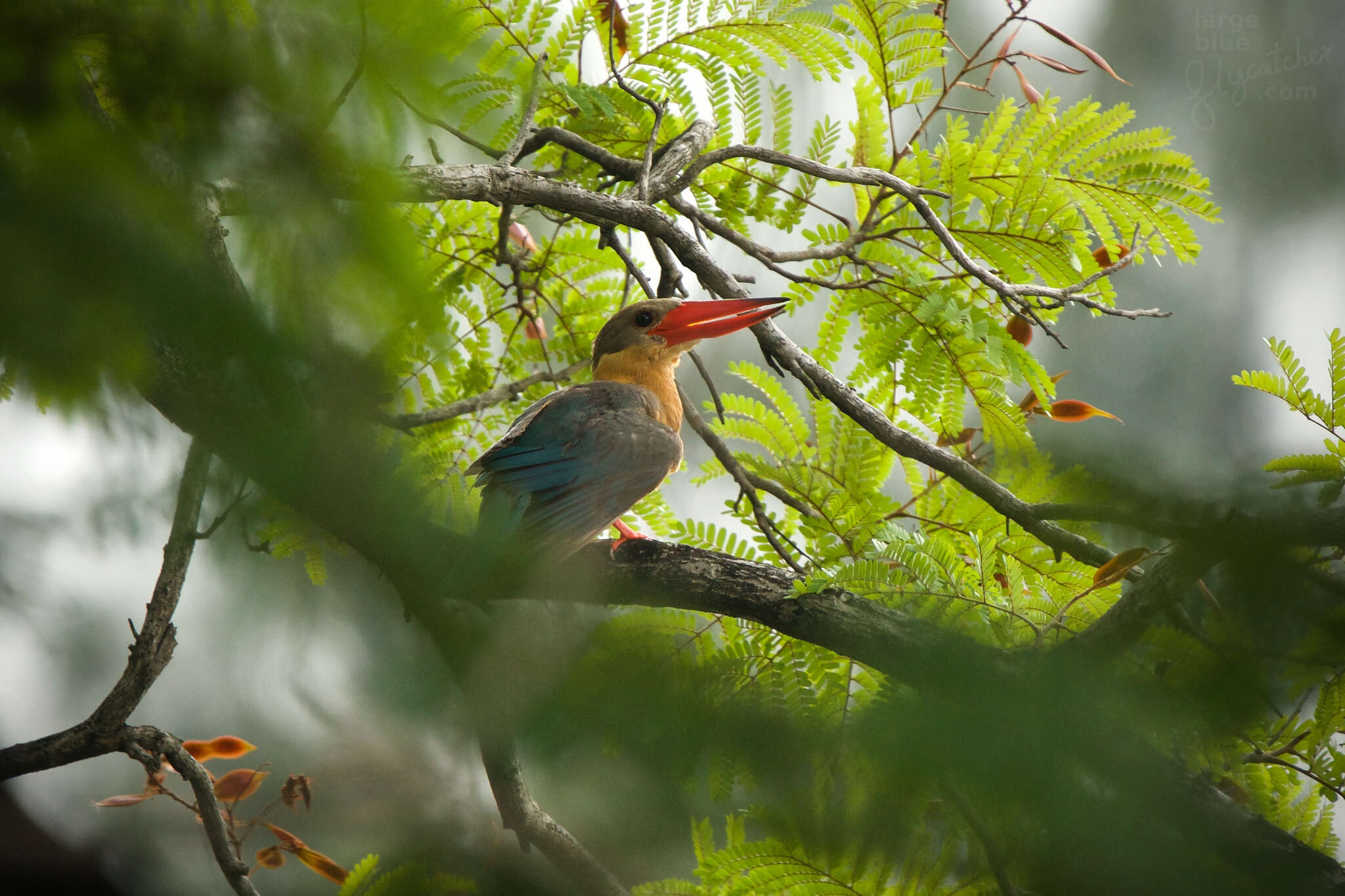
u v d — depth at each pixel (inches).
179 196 84.0
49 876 370.3
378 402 89.9
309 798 267.6
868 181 341.1
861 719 103.8
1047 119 368.2
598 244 419.5
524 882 224.2
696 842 228.7
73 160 80.7
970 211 390.6
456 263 417.4
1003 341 337.1
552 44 374.3
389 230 86.9
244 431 88.0
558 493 347.9
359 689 117.5
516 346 446.6
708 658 111.5
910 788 102.6
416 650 113.8
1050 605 258.1
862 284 352.8
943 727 100.5
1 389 87.3
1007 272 379.9
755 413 368.5
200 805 277.9
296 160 85.7
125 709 282.7
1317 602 102.0
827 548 330.6
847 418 363.6
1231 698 101.7
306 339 86.1
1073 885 105.9
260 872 353.1
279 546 133.5
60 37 83.0
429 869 221.0
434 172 276.8
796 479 356.8
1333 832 238.5
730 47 377.1
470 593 116.5
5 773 274.5
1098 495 113.5
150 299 80.0
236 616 125.3
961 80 438.6
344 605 116.2
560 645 108.4
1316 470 178.5
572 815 107.3
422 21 85.9
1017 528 301.3
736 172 410.9
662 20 375.9
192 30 83.9
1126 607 148.7
